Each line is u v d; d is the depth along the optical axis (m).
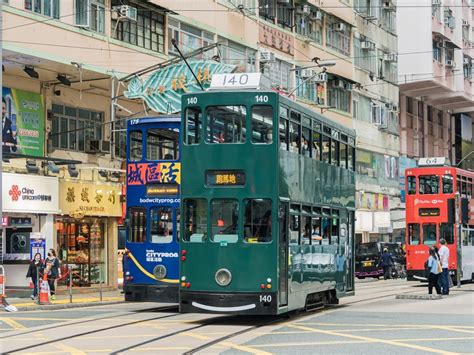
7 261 30.56
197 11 37.88
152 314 22.44
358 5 57.22
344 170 24.80
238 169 18.53
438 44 65.88
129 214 23.77
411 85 64.75
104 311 23.89
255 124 18.62
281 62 46.06
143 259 23.39
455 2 71.00
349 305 24.70
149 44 34.34
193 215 18.73
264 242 18.31
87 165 33.22
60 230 32.09
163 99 31.25
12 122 29.41
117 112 34.94
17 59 27.94
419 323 18.59
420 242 38.34
